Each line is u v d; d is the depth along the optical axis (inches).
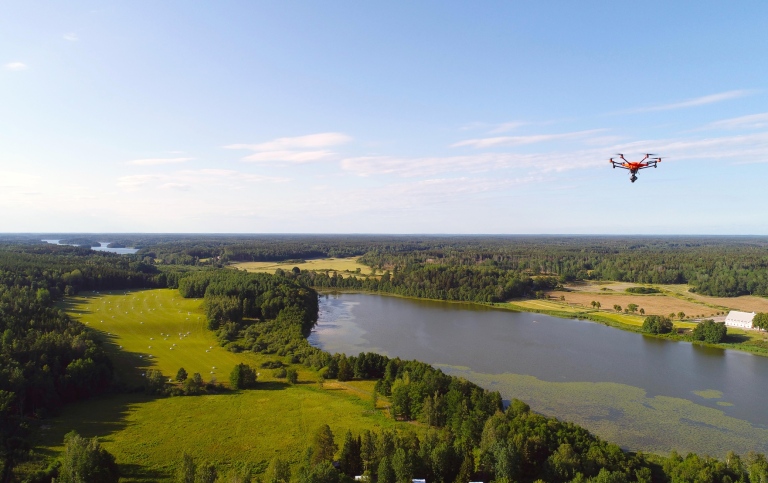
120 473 2896.2
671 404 4296.3
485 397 3585.1
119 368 4889.3
